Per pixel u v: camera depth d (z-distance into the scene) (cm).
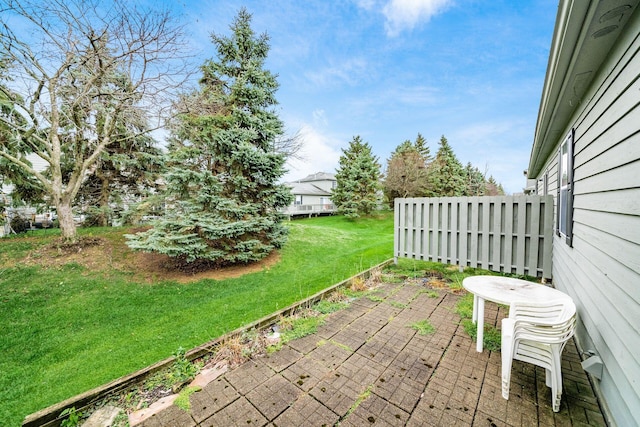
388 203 2306
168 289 497
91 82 563
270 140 734
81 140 679
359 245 955
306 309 350
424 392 196
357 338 275
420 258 530
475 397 190
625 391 149
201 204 616
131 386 208
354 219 1878
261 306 414
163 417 179
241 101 688
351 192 1895
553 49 204
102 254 625
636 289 141
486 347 254
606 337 180
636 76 147
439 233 504
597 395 188
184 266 618
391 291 411
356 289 419
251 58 707
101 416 181
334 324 306
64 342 319
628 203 153
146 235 589
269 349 256
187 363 231
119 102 586
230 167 678
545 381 204
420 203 525
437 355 243
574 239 278
